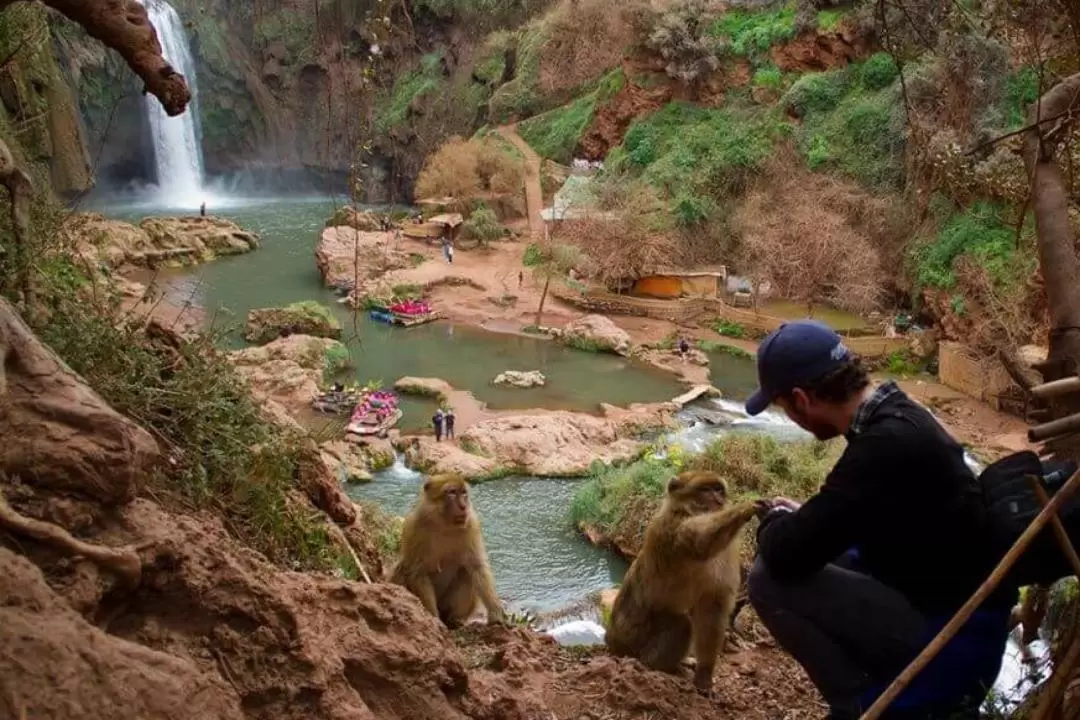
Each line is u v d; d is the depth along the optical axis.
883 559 3.86
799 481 22.77
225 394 6.55
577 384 33.22
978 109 27.39
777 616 4.10
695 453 25.59
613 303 41.50
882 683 3.91
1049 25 5.62
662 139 50.94
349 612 4.16
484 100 64.44
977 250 34.62
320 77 67.12
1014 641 6.10
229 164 67.31
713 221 45.00
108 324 6.21
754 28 51.22
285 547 6.46
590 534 22.62
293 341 34.03
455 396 31.47
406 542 6.67
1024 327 31.34
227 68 65.88
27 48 9.25
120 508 3.39
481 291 43.53
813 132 45.97
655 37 51.81
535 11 67.00
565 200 49.62
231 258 49.31
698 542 5.07
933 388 32.62
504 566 21.53
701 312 40.66
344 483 24.97
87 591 3.02
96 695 2.65
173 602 3.36
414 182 63.72
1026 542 2.82
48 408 3.36
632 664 5.45
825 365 3.71
